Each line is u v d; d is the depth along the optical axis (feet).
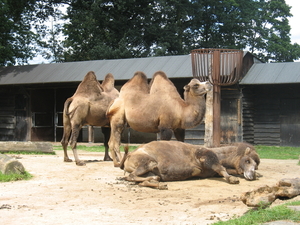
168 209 19.51
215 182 26.32
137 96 32.96
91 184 26.17
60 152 53.06
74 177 29.17
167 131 31.01
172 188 24.56
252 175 26.61
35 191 23.91
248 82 62.64
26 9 119.14
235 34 143.43
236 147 28.02
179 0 123.65
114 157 34.78
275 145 67.10
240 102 64.28
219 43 135.23
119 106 33.86
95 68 72.95
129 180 25.58
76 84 74.33
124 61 73.20
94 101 38.29
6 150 47.52
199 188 24.52
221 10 136.98
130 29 118.83
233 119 64.69
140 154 25.89
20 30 115.24
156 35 118.83
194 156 26.91
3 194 23.07
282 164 38.22
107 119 38.65
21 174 28.81
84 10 129.49
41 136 81.30
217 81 44.78
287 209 16.83
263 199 17.87
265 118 67.97
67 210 19.39
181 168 26.25
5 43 100.27
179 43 121.39
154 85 32.42
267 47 138.21
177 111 30.96
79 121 37.47
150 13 123.13
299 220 15.71
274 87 67.31
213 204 20.52
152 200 21.49
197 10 130.00
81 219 17.74
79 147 62.64
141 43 120.67
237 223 15.74
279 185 18.39
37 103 80.48
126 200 21.52
